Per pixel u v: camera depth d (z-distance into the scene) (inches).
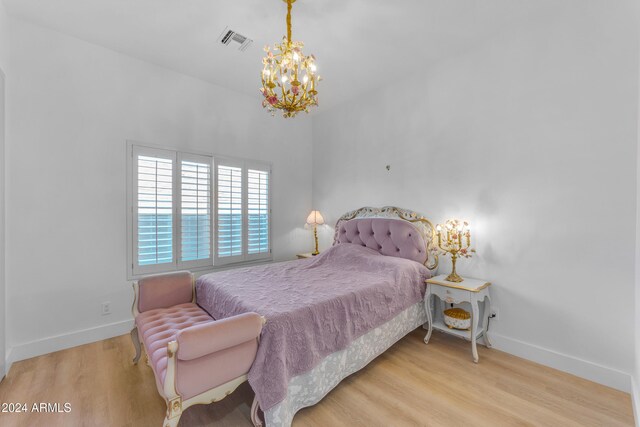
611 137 76.7
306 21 91.0
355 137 148.9
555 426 63.1
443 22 91.4
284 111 82.4
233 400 71.8
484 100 101.0
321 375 69.3
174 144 122.2
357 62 114.5
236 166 141.9
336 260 122.5
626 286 74.7
